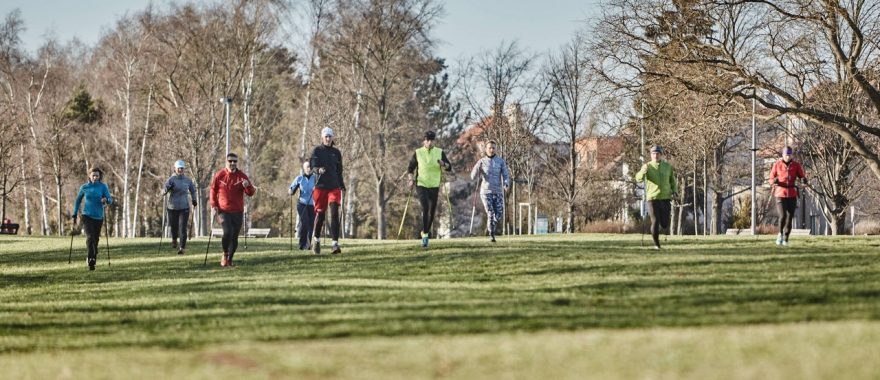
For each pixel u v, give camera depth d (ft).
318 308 58.95
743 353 37.91
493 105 302.66
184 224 117.39
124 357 45.06
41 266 109.60
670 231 302.45
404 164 296.51
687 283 64.34
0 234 269.23
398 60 268.82
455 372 37.14
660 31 172.45
